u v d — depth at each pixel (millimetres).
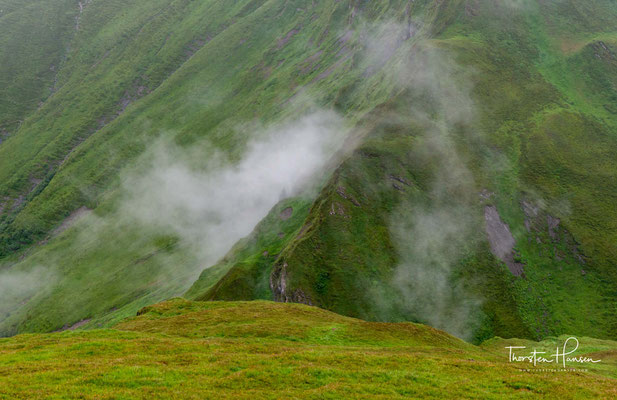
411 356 46062
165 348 46281
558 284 119750
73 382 33625
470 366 43062
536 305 114438
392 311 113188
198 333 59344
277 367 39031
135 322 69812
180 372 37031
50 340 51938
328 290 115938
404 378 38344
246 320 66812
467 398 34938
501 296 116438
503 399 34906
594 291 115875
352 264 121062
